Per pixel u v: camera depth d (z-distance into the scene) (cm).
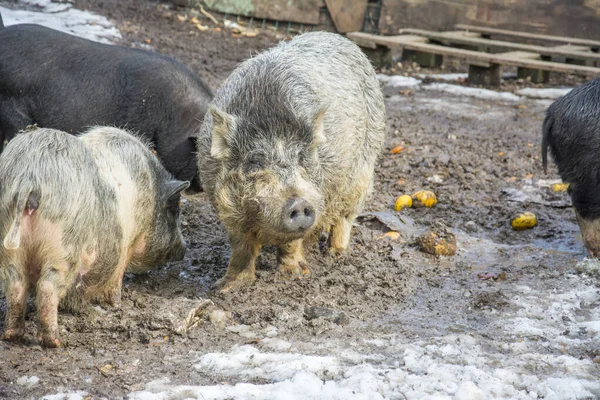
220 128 452
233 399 365
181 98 678
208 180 483
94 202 420
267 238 470
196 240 617
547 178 799
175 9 1540
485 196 743
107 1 1508
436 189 754
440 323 479
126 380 389
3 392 372
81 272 433
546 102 1166
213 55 1296
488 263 591
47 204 395
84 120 679
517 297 518
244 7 1530
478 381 384
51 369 397
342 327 465
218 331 455
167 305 461
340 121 504
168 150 685
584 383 391
